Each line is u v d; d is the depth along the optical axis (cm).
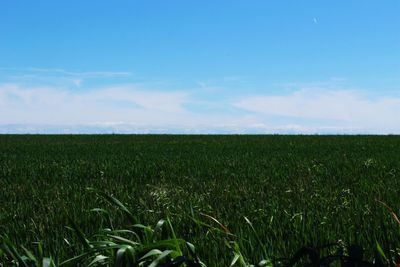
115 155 2353
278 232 596
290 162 1841
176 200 959
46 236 635
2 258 483
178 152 2547
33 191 1159
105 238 478
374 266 357
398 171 1462
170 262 364
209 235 582
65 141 3966
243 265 415
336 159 1934
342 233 585
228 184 1235
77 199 1014
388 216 680
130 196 1023
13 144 3475
